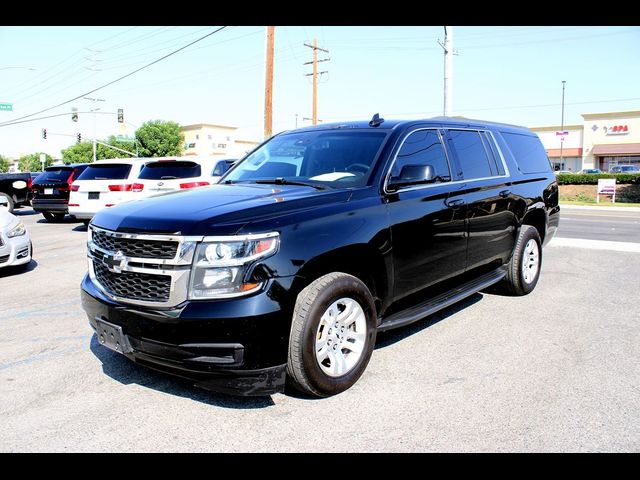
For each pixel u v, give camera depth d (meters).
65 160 83.88
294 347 3.28
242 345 3.05
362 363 3.69
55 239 11.55
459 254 4.79
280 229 3.24
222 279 3.09
